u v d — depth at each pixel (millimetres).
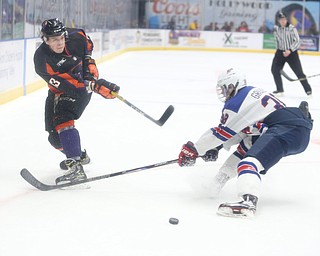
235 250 6238
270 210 7684
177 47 46500
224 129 7461
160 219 7207
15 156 10539
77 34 8648
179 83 24094
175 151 11383
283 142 7340
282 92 20938
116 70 29125
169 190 8547
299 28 48219
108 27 38594
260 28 48188
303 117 7625
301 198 8305
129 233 6676
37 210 7438
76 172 8375
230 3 47906
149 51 44719
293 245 6422
